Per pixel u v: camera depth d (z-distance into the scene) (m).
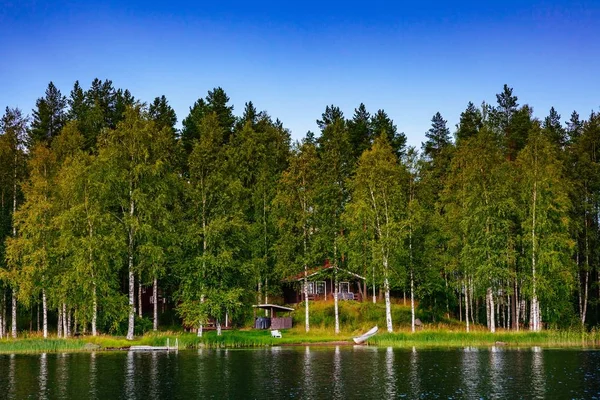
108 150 64.31
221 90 99.31
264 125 97.62
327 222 73.38
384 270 68.75
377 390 34.97
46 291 65.62
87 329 73.75
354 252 70.56
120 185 64.56
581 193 78.25
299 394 34.03
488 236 67.88
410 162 80.81
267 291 79.81
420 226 73.62
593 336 63.81
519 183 72.12
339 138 91.38
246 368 44.16
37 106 94.56
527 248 71.38
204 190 68.19
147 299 86.50
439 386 36.00
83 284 60.25
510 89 104.19
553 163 70.62
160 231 66.00
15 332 66.81
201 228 66.94
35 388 36.16
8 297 76.94
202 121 80.69
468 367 43.81
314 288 89.12
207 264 65.06
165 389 35.72
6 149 72.56
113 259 62.75
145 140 66.06
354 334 70.44
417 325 73.75
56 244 65.12
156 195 66.00
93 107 92.19
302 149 75.50
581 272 82.94
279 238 76.06
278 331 68.19
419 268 72.69
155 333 66.69
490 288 68.56
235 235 67.94
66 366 45.56
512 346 60.22
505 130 97.50
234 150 84.25
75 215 61.50
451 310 83.81
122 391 35.19
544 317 70.06
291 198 73.69
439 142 102.44
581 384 36.22
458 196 74.12
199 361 48.47
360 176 73.50
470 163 73.31
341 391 34.78
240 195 72.06
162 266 67.06
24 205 65.19
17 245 63.56
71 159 67.38
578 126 98.31
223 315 79.25
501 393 33.75
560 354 51.78
